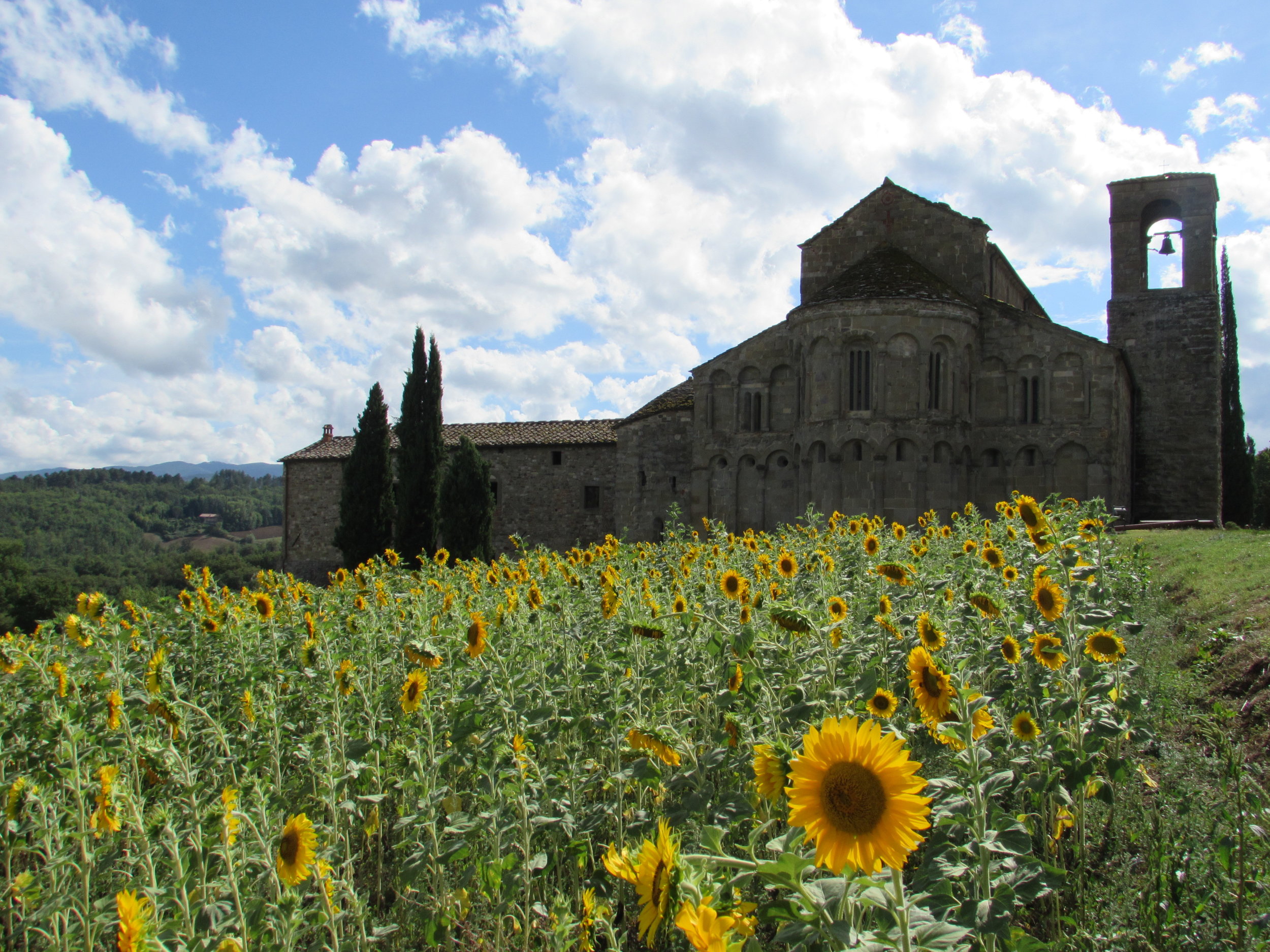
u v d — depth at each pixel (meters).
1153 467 42.75
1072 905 5.57
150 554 108.94
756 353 37.75
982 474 34.66
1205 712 8.46
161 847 5.03
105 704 6.55
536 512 45.97
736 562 12.24
